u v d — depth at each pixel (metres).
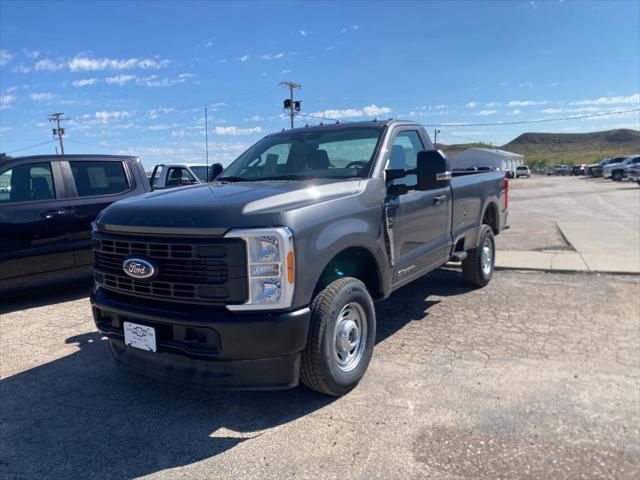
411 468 2.78
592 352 4.39
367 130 4.67
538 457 2.84
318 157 4.51
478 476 2.69
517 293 6.46
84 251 6.73
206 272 3.03
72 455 3.01
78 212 6.64
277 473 2.78
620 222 13.62
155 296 3.22
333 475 2.74
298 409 3.48
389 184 4.30
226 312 3.03
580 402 3.48
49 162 6.55
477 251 6.45
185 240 3.07
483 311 5.68
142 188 7.40
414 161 5.04
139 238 3.26
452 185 5.47
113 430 3.28
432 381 3.86
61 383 4.01
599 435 3.06
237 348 3.01
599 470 2.71
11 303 6.51
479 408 3.42
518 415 3.31
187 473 2.80
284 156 4.73
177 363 3.25
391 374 4.00
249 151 5.18
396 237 4.30
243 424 3.31
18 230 6.12
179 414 3.48
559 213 16.73
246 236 2.98
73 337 5.11
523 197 26.00
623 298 6.14
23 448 3.09
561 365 4.12
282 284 3.03
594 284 6.88
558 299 6.14
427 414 3.36
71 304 6.42
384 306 5.94
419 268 4.80
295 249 3.11
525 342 4.67
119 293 3.48
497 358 4.29
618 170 41.38
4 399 3.74
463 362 4.21
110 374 4.17
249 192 3.49
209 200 3.31
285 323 3.05
